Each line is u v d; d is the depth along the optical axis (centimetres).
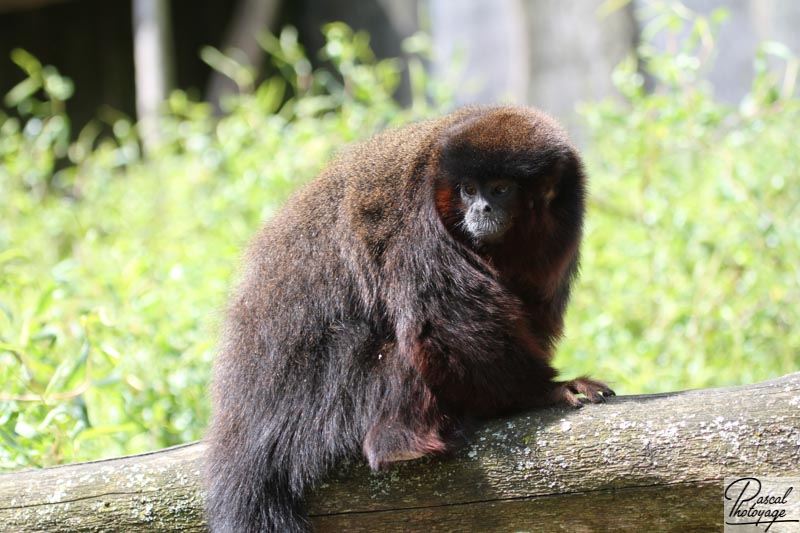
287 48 1844
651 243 1436
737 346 1280
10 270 1198
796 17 2420
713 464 661
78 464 768
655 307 1465
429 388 746
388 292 758
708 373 1258
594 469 679
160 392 1086
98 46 3122
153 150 1972
